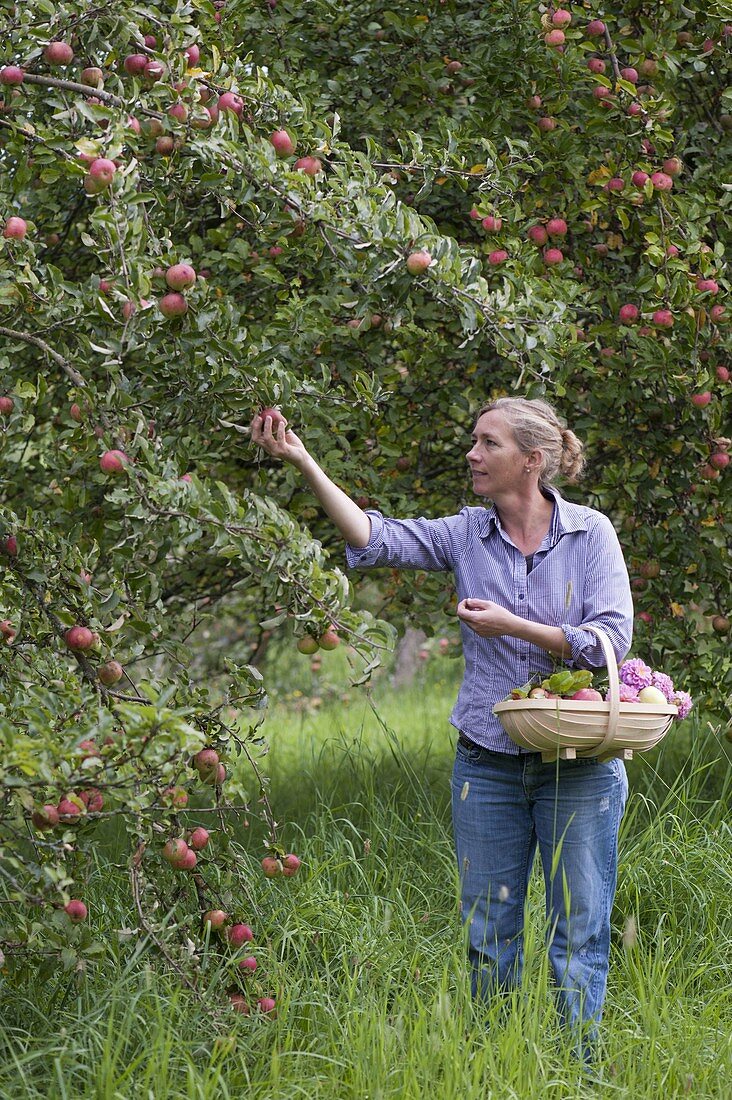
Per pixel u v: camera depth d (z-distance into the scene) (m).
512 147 7.11
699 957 6.01
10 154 5.95
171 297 4.81
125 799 4.33
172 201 6.05
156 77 5.11
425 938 5.93
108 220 4.50
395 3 7.99
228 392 5.17
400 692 18.75
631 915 6.42
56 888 4.45
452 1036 4.64
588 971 5.08
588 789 5.04
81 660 5.06
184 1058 4.57
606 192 7.36
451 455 9.20
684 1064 4.91
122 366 5.50
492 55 7.56
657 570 7.68
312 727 13.80
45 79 5.07
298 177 5.29
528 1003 4.81
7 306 5.07
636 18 7.85
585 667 5.00
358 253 5.54
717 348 7.52
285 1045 4.87
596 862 5.07
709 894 6.45
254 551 4.75
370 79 8.19
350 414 6.95
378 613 9.19
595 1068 4.85
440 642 19.45
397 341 7.85
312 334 6.59
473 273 5.80
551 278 7.03
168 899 5.35
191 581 9.44
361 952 5.70
